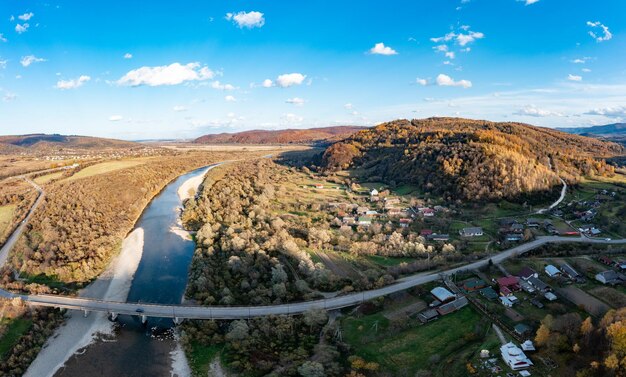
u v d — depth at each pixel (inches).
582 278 4963.1
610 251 5787.4
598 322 3833.7
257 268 5728.3
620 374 2817.4
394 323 4301.2
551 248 6107.3
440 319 4347.9
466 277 5226.4
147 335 4643.2
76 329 4778.5
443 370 3506.4
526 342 3590.1
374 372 3607.3
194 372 3959.2
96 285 5826.8
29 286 5344.5
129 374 4033.0
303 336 4303.6
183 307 4813.0
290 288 5201.8
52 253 6269.7
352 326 4384.8
